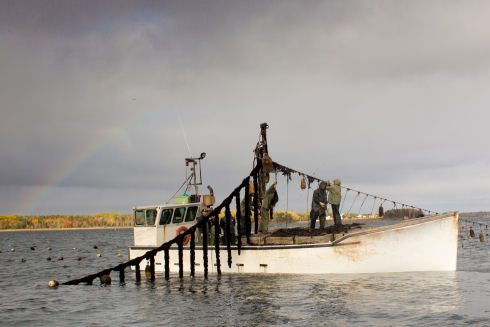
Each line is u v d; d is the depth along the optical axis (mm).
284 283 17484
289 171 21797
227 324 12445
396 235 17719
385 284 16625
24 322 13664
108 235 135500
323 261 18047
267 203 20734
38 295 18438
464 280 17312
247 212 20016
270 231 22375
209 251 20953
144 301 15930
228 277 19594
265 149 20828
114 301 16266
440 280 17172
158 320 13141
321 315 12930
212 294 16422
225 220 21156
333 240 18078
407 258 17875
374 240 17672
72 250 55562
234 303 14797
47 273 28656
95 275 20797
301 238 18609
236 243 20859
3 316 14531
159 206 22031
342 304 14039
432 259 18000
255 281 18281
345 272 17828
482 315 12438
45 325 13234
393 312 12977
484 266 23328
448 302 13930
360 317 12617
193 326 12398
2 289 20797
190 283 18984
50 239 106250
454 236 18016
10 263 36969
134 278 22297
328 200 21688
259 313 13430
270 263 19188
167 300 15867
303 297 15109
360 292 15523
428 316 12469
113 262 36500
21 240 103625
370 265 17688
